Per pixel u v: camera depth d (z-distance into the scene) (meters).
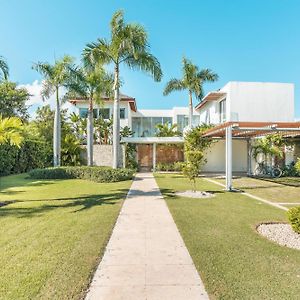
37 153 26.19
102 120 27.75
